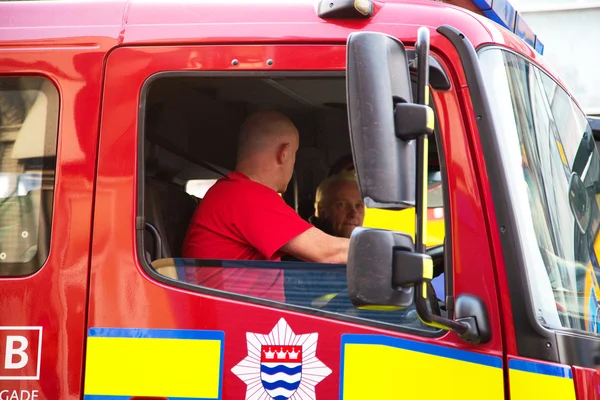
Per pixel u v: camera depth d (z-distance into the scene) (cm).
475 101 324
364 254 276
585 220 362
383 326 315
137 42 342
